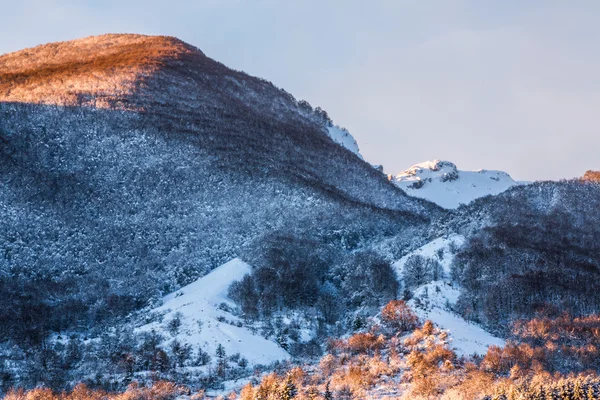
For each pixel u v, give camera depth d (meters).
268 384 155.25
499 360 157.25
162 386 164.75
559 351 175.88
